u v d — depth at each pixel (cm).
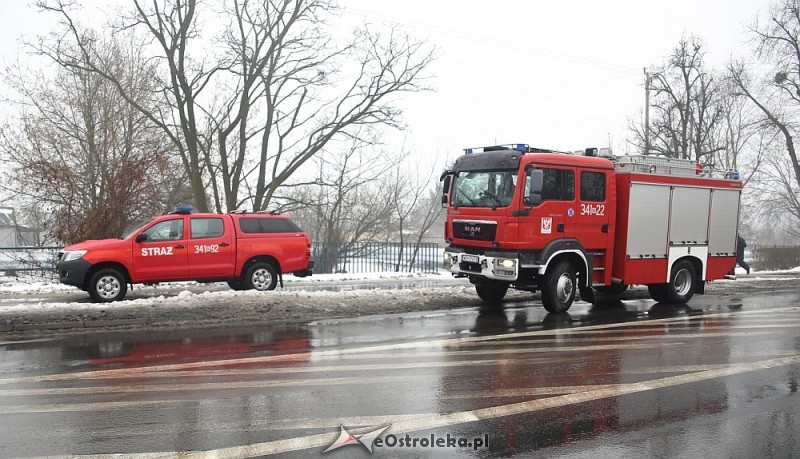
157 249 1263
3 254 1812
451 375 696
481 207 1163
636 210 1244
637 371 724
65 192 1856
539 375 700
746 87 3294
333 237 2734
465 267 1191
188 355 797
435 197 3011
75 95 2492
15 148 2172
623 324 1072
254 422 532
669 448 481
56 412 557
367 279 2000
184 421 534
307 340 902
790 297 1527
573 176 1171
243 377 682
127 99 2203
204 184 2606
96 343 873
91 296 1223
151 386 644
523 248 1112
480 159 1184
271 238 1379
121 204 1791
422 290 1405
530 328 1021
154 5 2211
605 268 1225
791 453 473
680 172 1333
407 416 551
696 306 1340
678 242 1321
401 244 2594
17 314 1018
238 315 1079
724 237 1413
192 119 2291
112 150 2388
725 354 823
